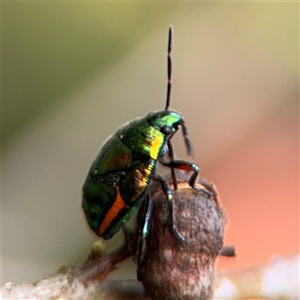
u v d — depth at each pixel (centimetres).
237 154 12
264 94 13
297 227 11
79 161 11
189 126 13
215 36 13
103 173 7
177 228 7
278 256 8
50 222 10
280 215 11
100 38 12
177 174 7
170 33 8
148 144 7
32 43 12
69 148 12
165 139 8
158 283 7
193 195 7
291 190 11
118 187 7
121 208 7
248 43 14
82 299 7
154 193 7
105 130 12
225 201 11
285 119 13
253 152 12
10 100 12
